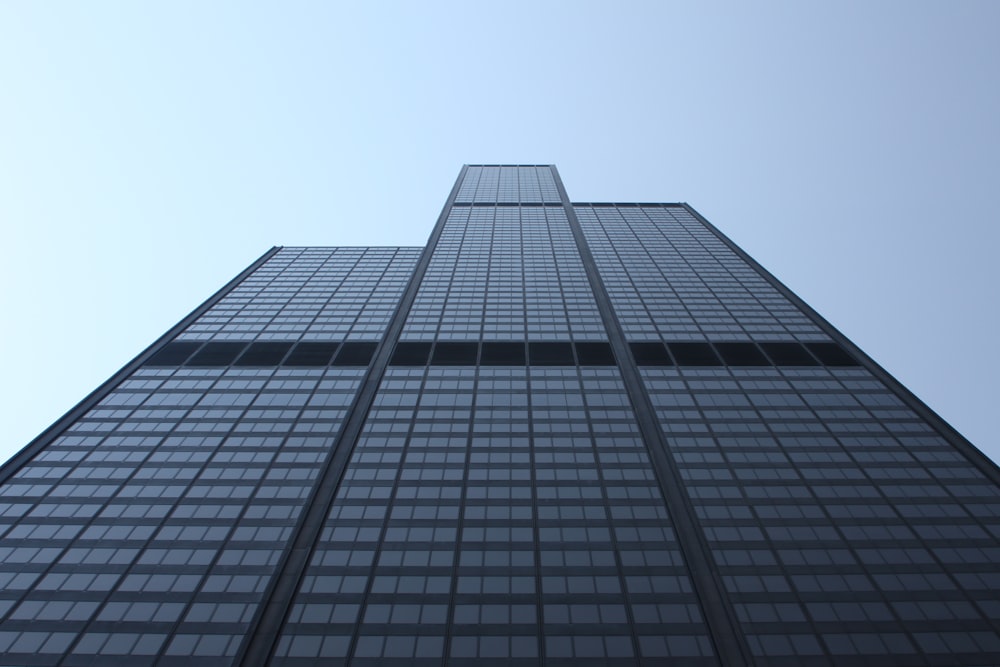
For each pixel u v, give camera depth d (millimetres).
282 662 33656
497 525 42469
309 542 41188
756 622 35688
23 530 43031
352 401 57000
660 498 44812
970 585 37844
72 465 49438
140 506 45281
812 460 48500
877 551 40281
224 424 54344
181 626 36188
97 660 34312
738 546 40656
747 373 60531
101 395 58656
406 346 65500
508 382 58781
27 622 36406
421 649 34188
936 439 50969
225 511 44594
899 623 35625
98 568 40000
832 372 60906
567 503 44312
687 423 52938
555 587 37719
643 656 33750
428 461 48594
